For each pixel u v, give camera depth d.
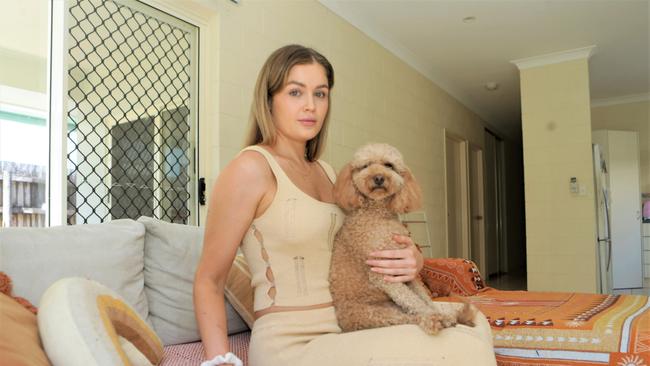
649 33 4.53
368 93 4.22
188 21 2.63
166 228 1.70
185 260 1.69
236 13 2.84
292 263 1.17
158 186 2.49
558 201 5.01
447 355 0.95
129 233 1.56
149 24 2.47
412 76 5.12
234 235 1.17
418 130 5.19
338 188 1.34
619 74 5.77
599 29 4.45
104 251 1.47
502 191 8.51
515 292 2.68
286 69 1.30
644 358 1.44
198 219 2.64
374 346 0.99
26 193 2.27
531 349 1.64
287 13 3.26
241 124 2.82
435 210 5.52
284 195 1.19
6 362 0.73
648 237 6.42
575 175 4.95
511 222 8.99
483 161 7.39
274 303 1.15
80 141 2.16
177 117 2.60
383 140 4.43
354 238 1.23
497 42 4.73
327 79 1.42
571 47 4.87
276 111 1.33
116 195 2.29
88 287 1.05
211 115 2.70
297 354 1.07
